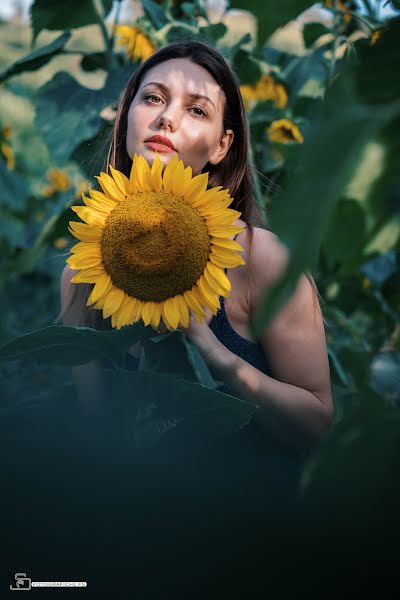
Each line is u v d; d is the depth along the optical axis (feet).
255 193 4.95
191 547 1.37
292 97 6.22
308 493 1.23
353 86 1.04
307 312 4.17
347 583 1.24
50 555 1.41
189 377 3.23
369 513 1.23
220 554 1.34
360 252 1.28
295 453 4.12
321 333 4.33
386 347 6.73
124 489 1.42
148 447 2.96
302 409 4.07
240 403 2.90
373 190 1.03
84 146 5.95
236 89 4.42
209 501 1.40
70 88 5.81
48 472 1.43
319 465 1.22
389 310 6.65
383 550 1.23
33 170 10.90
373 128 0.90
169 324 2.92
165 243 2.89
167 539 1.39
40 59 5.98
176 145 4.03
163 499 1.41
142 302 2.96
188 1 6.88
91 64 6.27
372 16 5.59
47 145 5.70
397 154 1.01
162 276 2.90
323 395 4.30
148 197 2.95
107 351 2.94
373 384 5.75
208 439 3.31
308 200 0.85
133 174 2.98
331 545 1.25
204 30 5.98
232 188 4.65
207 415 2.97
